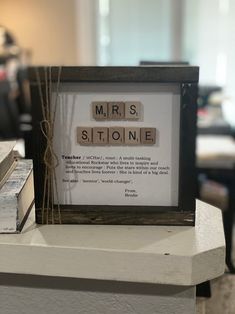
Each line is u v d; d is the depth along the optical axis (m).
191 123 0.65
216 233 0.66
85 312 0.67
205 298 0.80
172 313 0.65
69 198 0.69
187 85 0.64
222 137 2.92
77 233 0.66
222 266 0.63
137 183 0.68
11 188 0.67
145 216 0.68
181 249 0.61
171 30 4.57
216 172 2.41
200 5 4.42
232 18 4.37
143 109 0.66
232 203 2.46
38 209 0.68
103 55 4.75
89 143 0.67
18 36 4.68
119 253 0.61
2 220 0.65
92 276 0.62
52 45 4.68
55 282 0.67
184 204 0.67
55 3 4.58
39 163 0.67
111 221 0.68
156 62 0.91
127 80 0.64
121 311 0.66
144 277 0.61
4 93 3.27
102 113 0.66
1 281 0.68
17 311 0.69
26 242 0.63
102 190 0.69
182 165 0.66
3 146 0.76
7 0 4.60
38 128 0.66
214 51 4.48
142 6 4.59
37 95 0.65
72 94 0.66
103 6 4.62
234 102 4.27
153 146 0.67
